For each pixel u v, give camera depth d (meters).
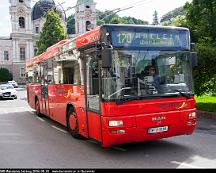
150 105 8.19
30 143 10.42
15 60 79.50
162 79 8.45
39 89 16.23
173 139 10.26
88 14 73.56
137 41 8.30
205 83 16.50
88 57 9.14
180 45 8.80
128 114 8.00
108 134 7.93
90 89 8.98
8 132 12.56
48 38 54.00
